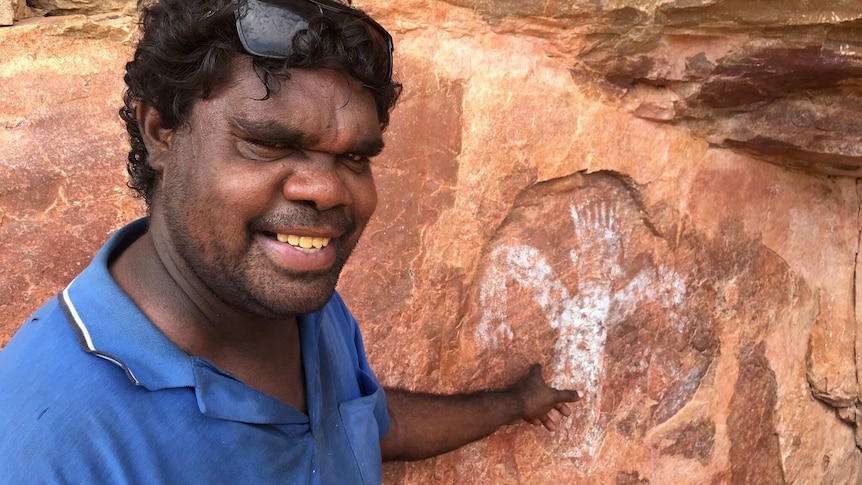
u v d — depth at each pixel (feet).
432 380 6.14
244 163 2.71
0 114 4.86
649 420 7.25
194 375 2.89
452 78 6.11
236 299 2.92
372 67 2.82
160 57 2.71
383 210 5.90
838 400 8.47
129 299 2.92
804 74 6.25
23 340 2.93
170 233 2.90
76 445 2.60
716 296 7.52
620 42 6.24
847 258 8.51
